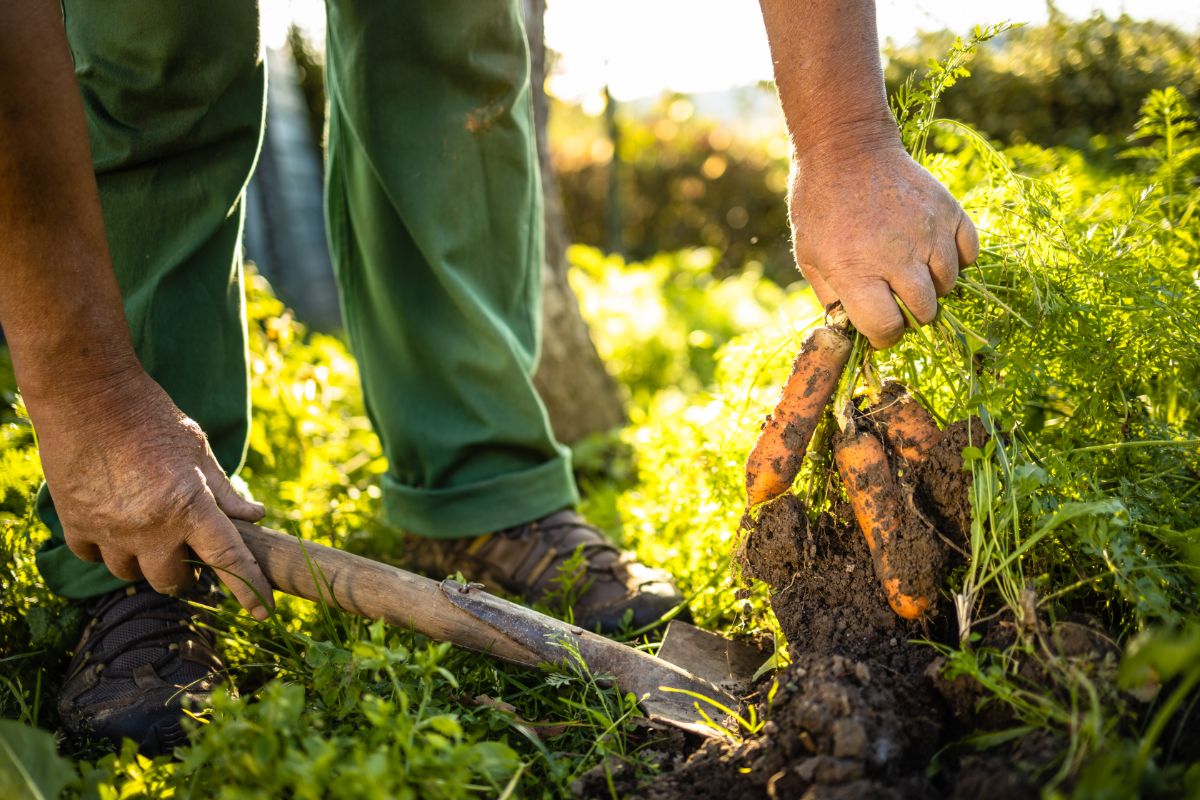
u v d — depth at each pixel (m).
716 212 10.05
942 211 1.25
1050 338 1.48
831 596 1.35
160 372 1.55
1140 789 0.96
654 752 1.29
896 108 1.58
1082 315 1.48
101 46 1.46
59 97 1.16
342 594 1.45
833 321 1.32
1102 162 2.56
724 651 1.56
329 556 1.46
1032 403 1.55
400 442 1.94
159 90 1.48
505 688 1.48
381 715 1.10
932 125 1.53
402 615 1.44
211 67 1.51
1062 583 1.32
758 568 1.37
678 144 10.41
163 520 1.29
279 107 6.30
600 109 4.30
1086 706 1.08
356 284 1.96
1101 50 2.73
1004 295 1.51
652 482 2.33
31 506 1.81
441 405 1.92
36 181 1.15
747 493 1.35
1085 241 1.56
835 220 1.25
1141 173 2.12
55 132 1.16
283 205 6.40
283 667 1.47
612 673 1.41
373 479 2.65
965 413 1.38
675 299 5.35
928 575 1.26
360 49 1.77
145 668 1.45
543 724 1.32
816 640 1.32
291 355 2.88
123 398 1.28
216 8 1.49
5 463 1.90
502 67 1.84
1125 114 2.70
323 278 7.06
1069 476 1.33
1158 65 2.65
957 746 1.12
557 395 3.17
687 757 1.29
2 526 1.72
